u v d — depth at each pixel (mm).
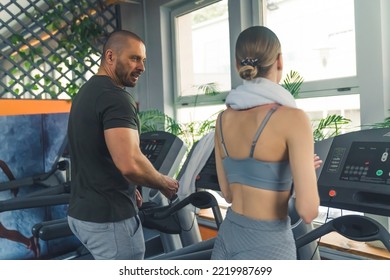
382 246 2430
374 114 2420
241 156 1261
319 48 2846
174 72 4191
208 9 3783
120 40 1855
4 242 3295
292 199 1703
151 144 2795
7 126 3316
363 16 2432
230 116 1328
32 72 4090
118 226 1719
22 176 3402
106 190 1709
